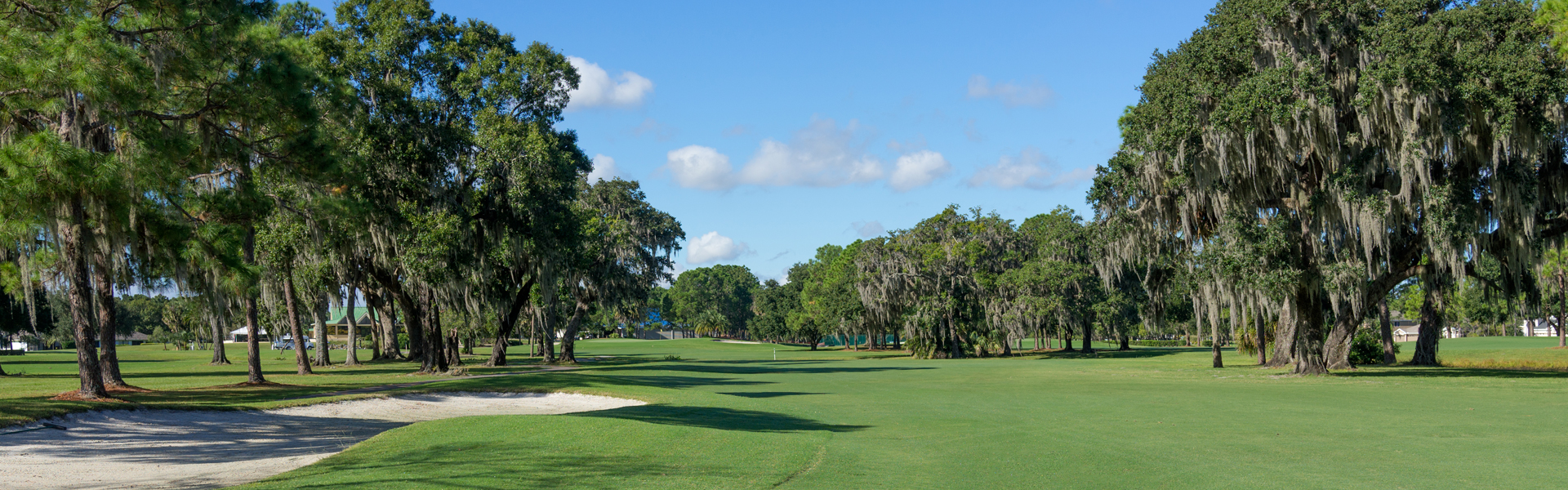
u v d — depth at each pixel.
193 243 18.52
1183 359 52.97
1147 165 32.03
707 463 11.06
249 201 20.30
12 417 15.08
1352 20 26.86
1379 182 28.97
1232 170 29.44
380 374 38.59
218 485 10.13
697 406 20.38
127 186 16.02
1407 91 24.94
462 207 34.81
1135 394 24.11
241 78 18.69
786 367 48.88
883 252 71.69
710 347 108.94
